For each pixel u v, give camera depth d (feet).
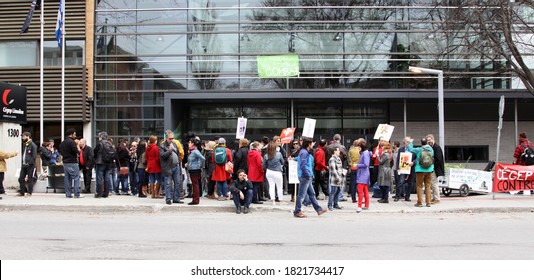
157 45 75.56
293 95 72.18
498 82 72.54
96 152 49.73
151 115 74.74
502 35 67.87
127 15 76.07
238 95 72.49
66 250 26.37
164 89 74.95
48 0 76.43
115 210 44.06
